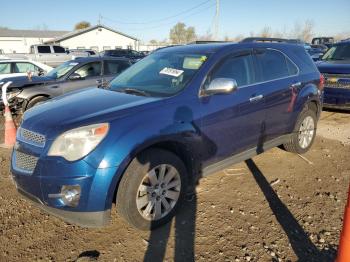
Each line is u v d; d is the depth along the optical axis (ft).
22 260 9.43
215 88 11.35
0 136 22.21
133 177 9.70
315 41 111.86
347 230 5.90
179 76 12.16
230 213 11.54
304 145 17.07
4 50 181.06
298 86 15.74
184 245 9.91
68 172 9.09
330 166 15.78
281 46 15.83
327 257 9.31
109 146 9.22
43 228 10.94
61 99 12.23
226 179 14.24
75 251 9.77
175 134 10.56
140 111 10.25
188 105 11.18
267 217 11.30
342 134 21.27
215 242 10.02
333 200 12.45
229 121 12.41
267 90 14.01
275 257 9.34
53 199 9.39
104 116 9.77
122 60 30.12
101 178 9.11
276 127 14.98
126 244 10.02
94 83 27.78
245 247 9.76
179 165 10.89
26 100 25.43
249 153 13.94
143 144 9.74
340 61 27.66
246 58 13.66
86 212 9.27
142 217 10.19
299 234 10.36
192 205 12.10
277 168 15.47
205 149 11.78
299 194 12.94
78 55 83.10
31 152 9.82
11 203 12.57
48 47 76.74
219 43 14.24
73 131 9.23
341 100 25.02
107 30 163.02
